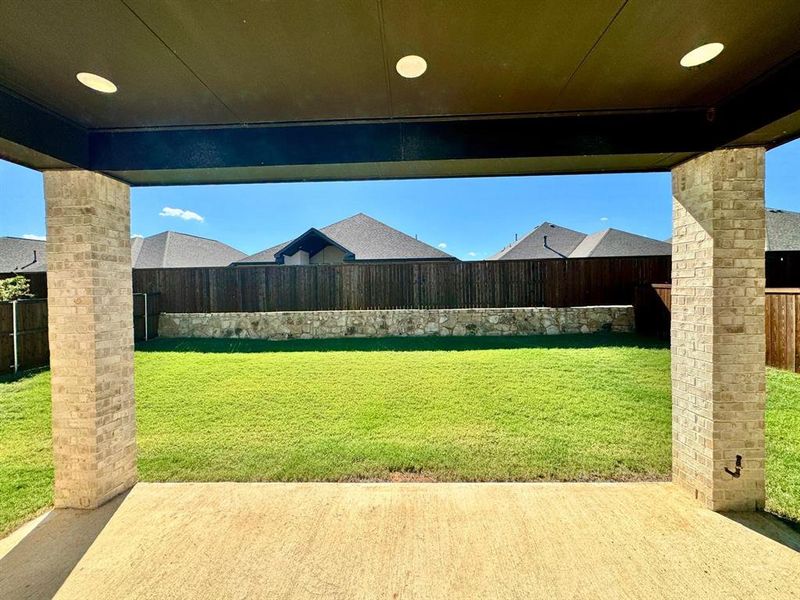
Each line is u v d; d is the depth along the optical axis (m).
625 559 2.28
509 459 3.58
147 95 2.39
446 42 1.91
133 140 2.87
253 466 3.52
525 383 5.82
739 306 2.71
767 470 3.23
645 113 2.72
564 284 10.34
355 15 1.71
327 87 2.33
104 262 2.98
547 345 8.53
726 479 2.73
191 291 10.66
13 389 6.07
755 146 2.67
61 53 1.95
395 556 2.34
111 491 3.00
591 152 2.74
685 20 1.77
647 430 4.16
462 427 4.31
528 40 1.91
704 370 2.80
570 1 1.64
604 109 2.69
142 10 1.65
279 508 2.85
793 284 9.34
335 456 3.69
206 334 10.44
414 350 8.34
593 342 8.77
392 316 10.33
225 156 2.84
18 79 2.18
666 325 8.91
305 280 10.62
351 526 2.63
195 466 3.54
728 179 2.70
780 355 6.07
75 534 2.57
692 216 2.89
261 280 10.66
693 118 2.70
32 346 7.53
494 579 2.15
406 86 2.33
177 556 2.36
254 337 10.30
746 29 1.83
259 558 2.33
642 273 10.23
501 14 1.72
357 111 2.65
